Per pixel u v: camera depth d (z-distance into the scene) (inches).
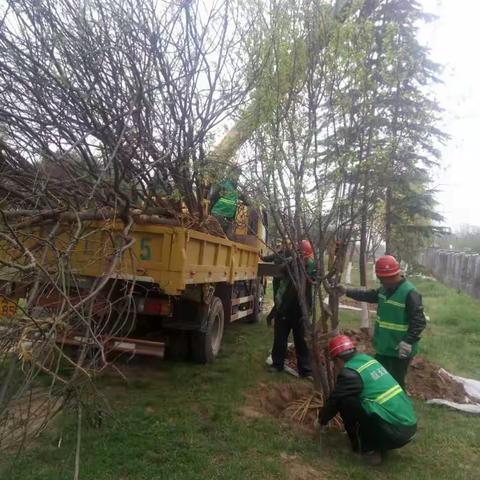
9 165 175.8
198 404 203.9
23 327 106.6
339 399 169.8
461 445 190.5
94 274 181.0
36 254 152.5
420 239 609.0
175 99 199.5
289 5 186.2
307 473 159.8
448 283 886.4
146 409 195.2
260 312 414.6
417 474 166.2
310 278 203.2
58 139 182.7
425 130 189.6
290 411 207.9
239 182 203.2
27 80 174.2
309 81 186.2
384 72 185.6
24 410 127.7
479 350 350.6
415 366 281.1
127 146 185.8
